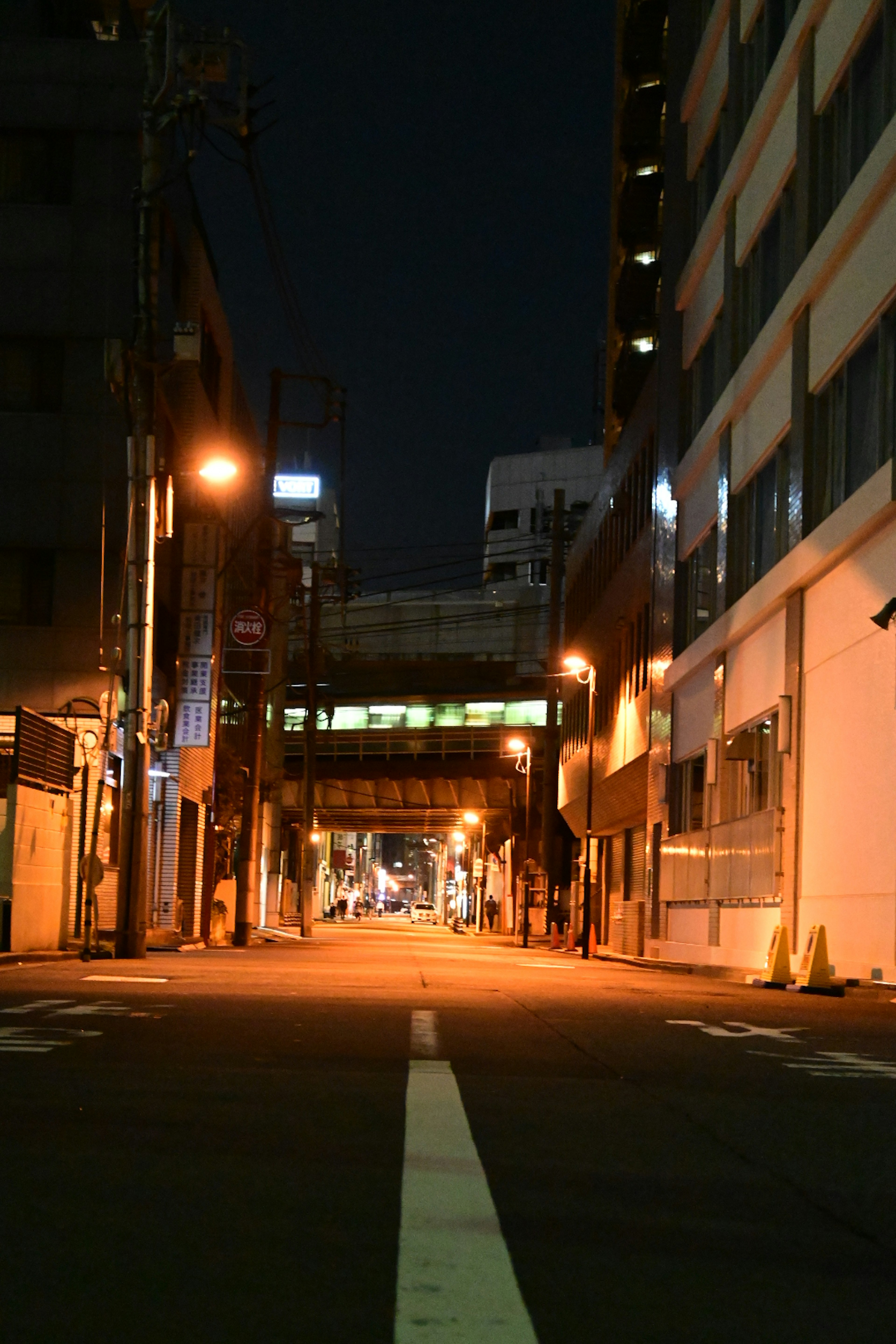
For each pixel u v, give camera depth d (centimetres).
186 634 3462
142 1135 495
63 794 2580
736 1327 288
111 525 3011
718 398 3334
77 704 2967
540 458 10856
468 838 11644
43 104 3083
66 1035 852
